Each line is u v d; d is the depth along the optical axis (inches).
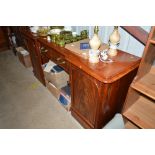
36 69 101.9
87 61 54.6
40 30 79.6
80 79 58.0
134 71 56.4
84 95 60.6
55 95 89.8
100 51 58.8
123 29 59.4
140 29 54.2
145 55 46.1
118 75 48.4
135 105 60.4
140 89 49.3
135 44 58.7
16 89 100.3
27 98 92.6
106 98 53.5
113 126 60.3
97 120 60.1
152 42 42.6
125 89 60.5
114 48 57.2
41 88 100.5
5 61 135.1
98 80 48.4
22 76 113.7
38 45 81.0
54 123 76.2
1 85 104.7
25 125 75.7
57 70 79.8
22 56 118.3
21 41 120.3
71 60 56.2
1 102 90.4
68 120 77.6
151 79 53.4
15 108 85.9
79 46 64.6
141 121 54.9
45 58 87.3
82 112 69.0
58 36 69.1
